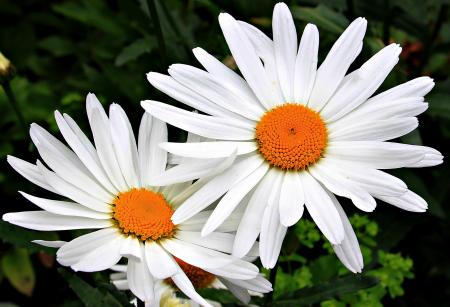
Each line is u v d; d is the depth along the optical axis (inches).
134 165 16.5
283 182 16.0
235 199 15.7
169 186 16.4
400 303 22.0
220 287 18.3
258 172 16.1
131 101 22.1
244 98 16.5
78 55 24.6
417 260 22.5
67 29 26.0
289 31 16.7
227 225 15.9
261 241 15.6
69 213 15.7
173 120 16.0
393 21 22.5
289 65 16.7
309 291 17.5
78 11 23.5
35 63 24.8
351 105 16.4
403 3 21.7
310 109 16.5
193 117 16.1
